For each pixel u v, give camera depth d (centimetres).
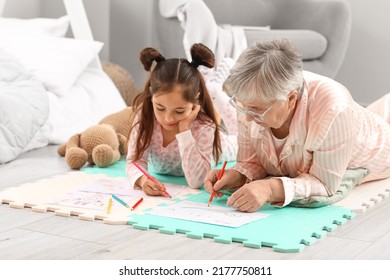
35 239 164
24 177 230
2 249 156
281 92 167
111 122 272
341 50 396
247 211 183
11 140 256
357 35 438
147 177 204
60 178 226
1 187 216
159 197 200
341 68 444
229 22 409
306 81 188
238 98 170
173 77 196
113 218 178
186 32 353
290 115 184
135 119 218
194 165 208
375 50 434
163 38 376
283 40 174
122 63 443
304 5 409
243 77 167
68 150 243
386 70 433
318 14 402
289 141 187
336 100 183
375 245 162
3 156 251
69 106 312
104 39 424
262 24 420
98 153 240
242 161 204
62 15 407
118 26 439
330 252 156
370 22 433
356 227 177
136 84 443
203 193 206
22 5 395
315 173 189
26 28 342
